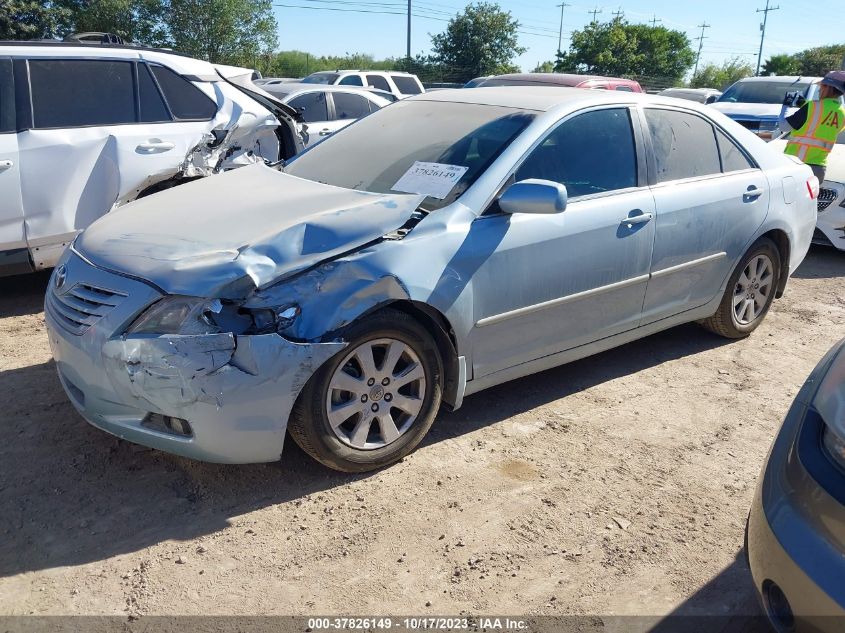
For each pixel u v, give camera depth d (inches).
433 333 135.5
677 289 176.2
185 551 111.7
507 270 139.3
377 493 127.5
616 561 113.9
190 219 134.1
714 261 181.9
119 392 116.0
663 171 170.4
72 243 140.3
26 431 142.5
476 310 136.6
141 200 152.6
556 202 131.8
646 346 199.9
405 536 117.0
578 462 140.5
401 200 130.0
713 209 177.0
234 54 1343.5
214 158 235.1
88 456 135.1
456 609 102.8
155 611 100.0
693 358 193.0
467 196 138.2
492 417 156.3
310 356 116.4
